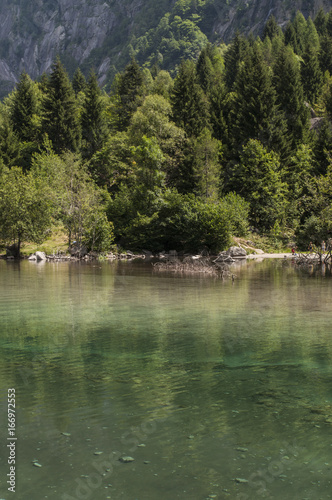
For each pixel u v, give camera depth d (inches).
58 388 266.1
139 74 3727.9
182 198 2159.2
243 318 496.7
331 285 837.2
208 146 2357.3
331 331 424.5
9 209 1802.4
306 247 2116.1
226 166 2709.2
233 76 4124.0
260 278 983.6
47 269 1279.5
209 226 1974.7
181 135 2630.4
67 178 2065.7
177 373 295.4
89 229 1862.7
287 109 2960.1
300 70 3855.8
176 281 929.5
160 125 2706.7
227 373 295.0
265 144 2630.4
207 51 5654.5
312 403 240.5
